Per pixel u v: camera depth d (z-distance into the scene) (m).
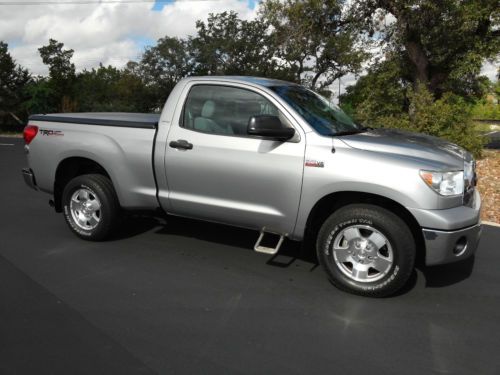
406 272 3.92
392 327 3.61
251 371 3.00
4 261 4.86
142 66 41.06
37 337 3.38
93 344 3.30
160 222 6.20
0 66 34.75
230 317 3.72
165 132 4.79
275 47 19.86
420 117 13.77
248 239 5.58
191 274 4.57
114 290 4.20
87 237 5.45
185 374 2.96
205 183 4.61
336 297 4.11
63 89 36.28
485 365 3.12
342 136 4.23
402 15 15.38
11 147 18.98
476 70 15.19
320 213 4.48
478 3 14.67
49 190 5.65
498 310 3.92
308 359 3.15
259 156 4.30
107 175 5.48
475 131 14.27
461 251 3.93
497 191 8.90
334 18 17.64
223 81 4.61
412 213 3.80
